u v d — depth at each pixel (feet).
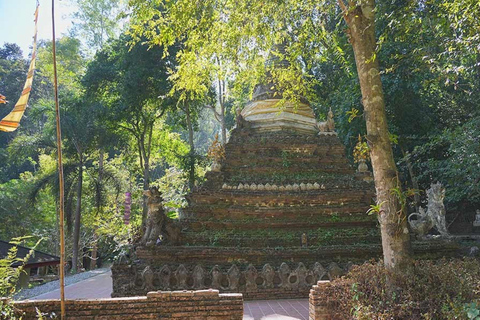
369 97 28.22
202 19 35.78
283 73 44.04
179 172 117.91
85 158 96.63
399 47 59.93
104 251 114.73
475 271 24.72
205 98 96.89
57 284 61.52
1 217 100.48
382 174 27.02
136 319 22.97
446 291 21.66
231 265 40.40
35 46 23.63
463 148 57.00
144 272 37.29
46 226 104.68
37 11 23.31
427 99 76.95
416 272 24.63
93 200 99.04
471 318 17.33
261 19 37.58
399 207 26.16
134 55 87.81
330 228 45.83
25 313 22.08
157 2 36.60
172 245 42.11
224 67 42.47
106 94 102.58
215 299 23.61
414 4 29.25
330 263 39.70
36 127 159.33
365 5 29.27
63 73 132.46
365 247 41.88
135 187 115.96
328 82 91.56
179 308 23.32
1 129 23.82
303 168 50.39
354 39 29.50
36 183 92.22
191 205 47.06
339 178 49.96
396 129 71.15
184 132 164.96
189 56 38.99
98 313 22.86
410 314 20.40
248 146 51.55
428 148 68.74
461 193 61.36
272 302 36.32
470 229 83.46
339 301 23.95
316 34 39.29
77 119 90.07
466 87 72.18
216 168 49.16
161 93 91.35
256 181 48.34
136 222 101.76
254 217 45.52
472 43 29.09
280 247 41.86
